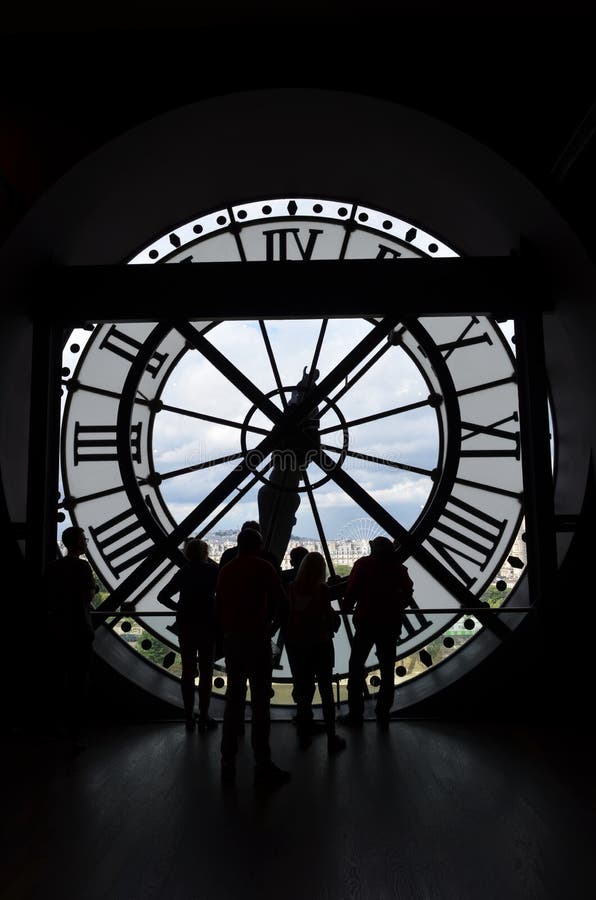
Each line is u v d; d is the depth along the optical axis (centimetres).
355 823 310
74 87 478
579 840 291
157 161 520
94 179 494
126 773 382
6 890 247
